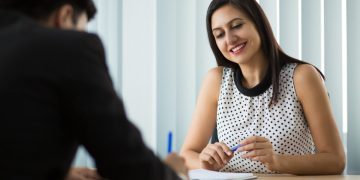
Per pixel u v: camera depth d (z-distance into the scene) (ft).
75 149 2.12
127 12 8.18
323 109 5.25
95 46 2.06
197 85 7.80
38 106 1.85
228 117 5.72
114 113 1.97
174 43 7.91
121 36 8.23
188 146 5.83
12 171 1.78
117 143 1.93
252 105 5.57
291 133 5.35
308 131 5.53
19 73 1.85
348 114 7.21
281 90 5.45
